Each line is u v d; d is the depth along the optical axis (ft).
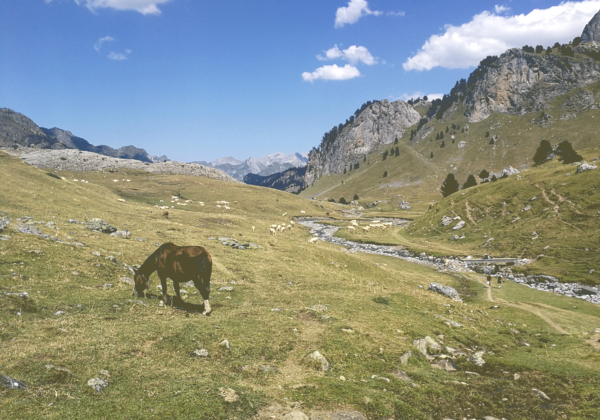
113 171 654.94
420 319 80.84
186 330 52.90
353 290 104.01
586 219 234.58
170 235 159.02
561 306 135.85
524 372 57.52
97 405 31.60
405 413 39.47
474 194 354.33
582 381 53.83
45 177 248.52
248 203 549.54
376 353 56.34
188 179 650.43
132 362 41.32
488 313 115.24
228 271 108.99
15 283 61.36
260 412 34.94
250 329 58.54
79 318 51.52
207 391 36.81
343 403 39.09
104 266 83.46
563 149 385.29
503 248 246.88
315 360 49.65
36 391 31.42
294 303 82.07
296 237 314.76
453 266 215.72
